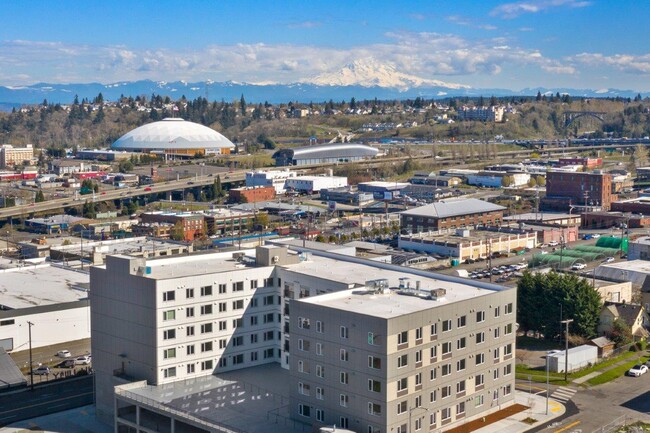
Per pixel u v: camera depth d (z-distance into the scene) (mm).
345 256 152375
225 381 130250
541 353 163000
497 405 126312
